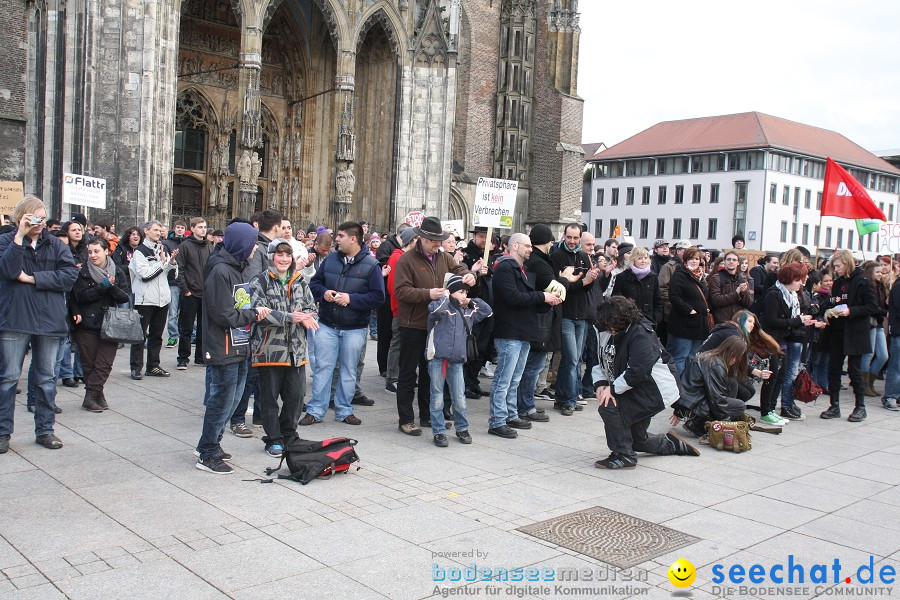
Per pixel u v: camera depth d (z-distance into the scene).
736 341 11.42
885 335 16.08
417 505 7.88
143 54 25.67
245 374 9.66
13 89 28.66
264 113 36.19
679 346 13.68
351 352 11.38
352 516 7.46
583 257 13.57
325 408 11.46
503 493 8.42
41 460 8.89
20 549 6.33
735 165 84.12
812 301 16.05
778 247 83.75
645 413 9.63
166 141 26.66
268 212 10.87
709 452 10.80
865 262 16.22
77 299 11.20
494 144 48.94
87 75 25.45
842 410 14.66
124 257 14.90
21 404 11.82
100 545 6.48
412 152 36.38
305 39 36.25
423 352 11.09
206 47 34.47
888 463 10.55
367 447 10.20
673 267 15.88
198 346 15.99
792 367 13.44
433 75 36.44
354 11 33.16
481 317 10.78
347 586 5.87
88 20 25.36
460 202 46.91
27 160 28.97
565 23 49.62
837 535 7.55
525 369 12.25
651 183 91.06
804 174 85.75
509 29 48.38
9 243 9.02
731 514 8.05
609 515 7.82
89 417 11.07
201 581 5.86
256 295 9.37
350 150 33.47
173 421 11.03
